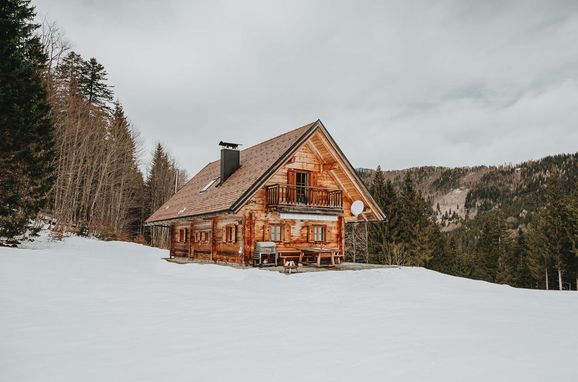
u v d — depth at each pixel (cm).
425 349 581
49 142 2192
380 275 1582
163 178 6397
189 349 564
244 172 2005
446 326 741
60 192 3688
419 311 898
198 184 2661
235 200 1711
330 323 751
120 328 677
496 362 525
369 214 2130
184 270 1764
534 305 1037
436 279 1605
